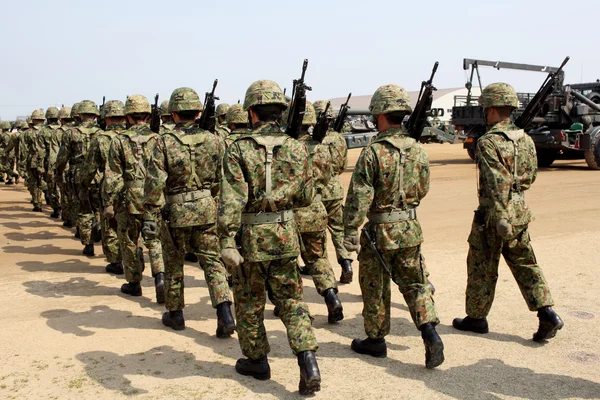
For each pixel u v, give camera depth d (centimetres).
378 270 443
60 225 1138
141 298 635
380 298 450
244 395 395
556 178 1709
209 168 505
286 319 390
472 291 507
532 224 1024
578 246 840
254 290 403
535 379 419
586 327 524
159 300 609
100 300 626
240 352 475
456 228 1008
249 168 379
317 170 556
